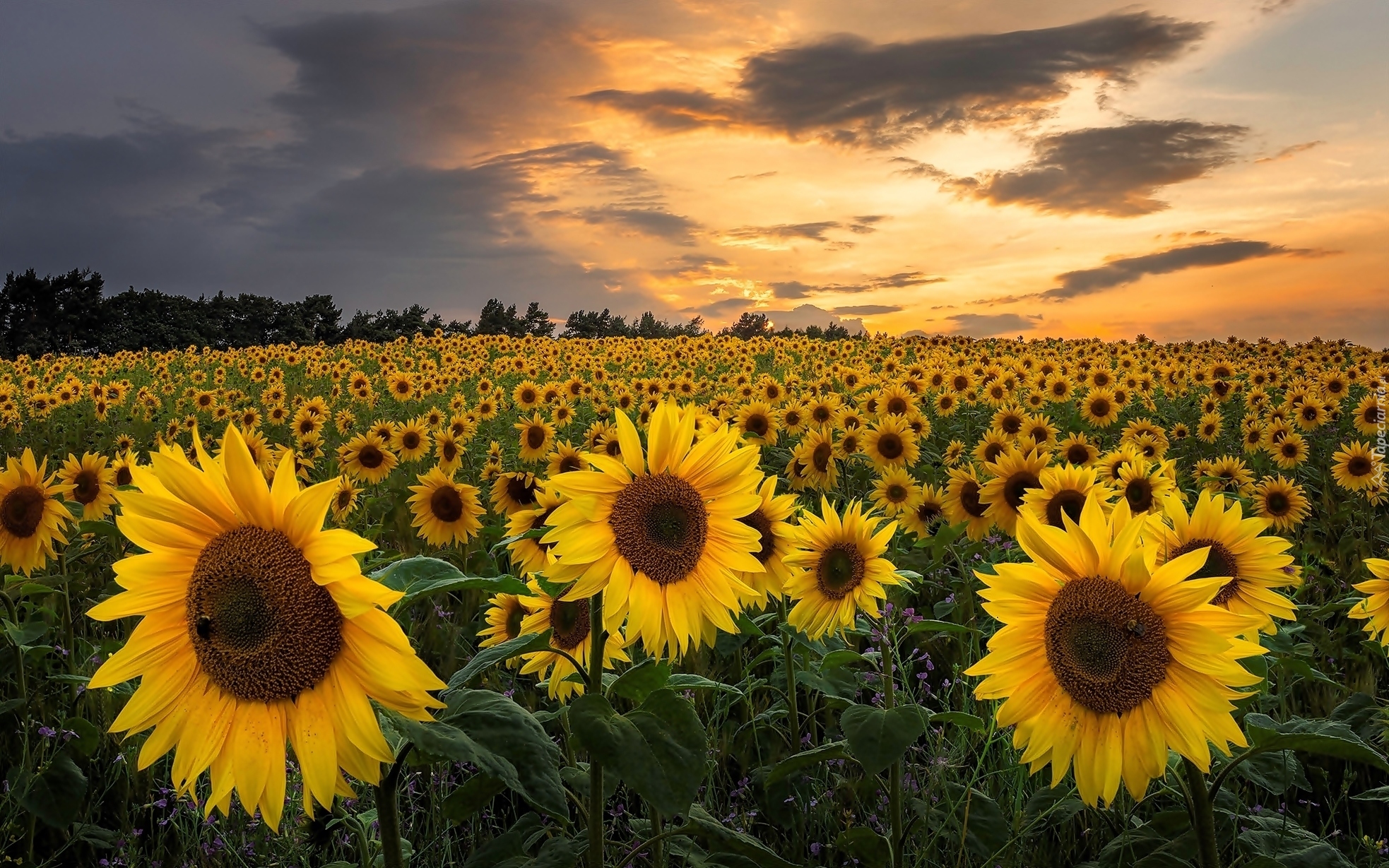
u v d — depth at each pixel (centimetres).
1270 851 317
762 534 434
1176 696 269
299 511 238
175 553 247
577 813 379
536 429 1232
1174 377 1988
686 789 245
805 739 451
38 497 568
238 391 2103
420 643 576
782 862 284
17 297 6025
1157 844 335
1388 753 377
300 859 368
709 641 319
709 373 2488
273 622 236
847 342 3081
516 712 252
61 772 382
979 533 773
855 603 421
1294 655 435
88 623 639
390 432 1300
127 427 1839
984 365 2067
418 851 372
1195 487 1021
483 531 697
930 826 364
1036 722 277
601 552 311
